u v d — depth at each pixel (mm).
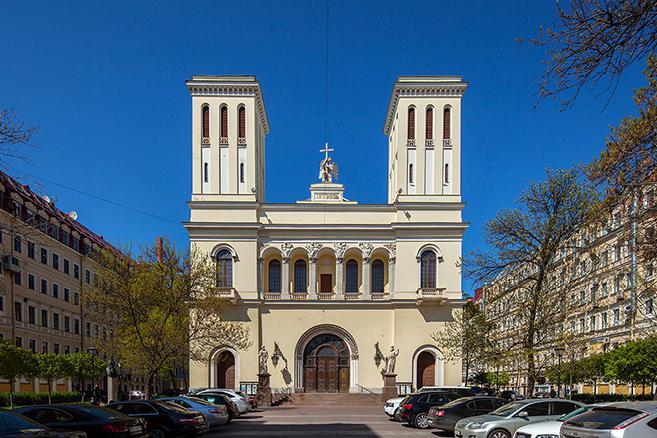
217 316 39812
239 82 52000
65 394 50594
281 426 27562
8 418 13156
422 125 52375
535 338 32875
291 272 53062
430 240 51062
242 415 34719
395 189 55000
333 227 51750
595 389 47969
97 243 69125
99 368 50875
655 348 34156
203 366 48750
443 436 23062
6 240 47562
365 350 50438
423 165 51969
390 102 56031
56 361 46281
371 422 29703
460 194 51719
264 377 47500
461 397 25125
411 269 50750
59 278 58844
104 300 32219
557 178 28219
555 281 29156
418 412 26219
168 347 32969
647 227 16344
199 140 51750
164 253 33812
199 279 37312
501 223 29016
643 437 11242
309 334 50719
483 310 37531
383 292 52531
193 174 51344
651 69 13602
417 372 49688
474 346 34344
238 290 50250
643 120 13828
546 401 18625
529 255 28875
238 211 51219
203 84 51938
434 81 52250
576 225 27516
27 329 51438
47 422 16266
